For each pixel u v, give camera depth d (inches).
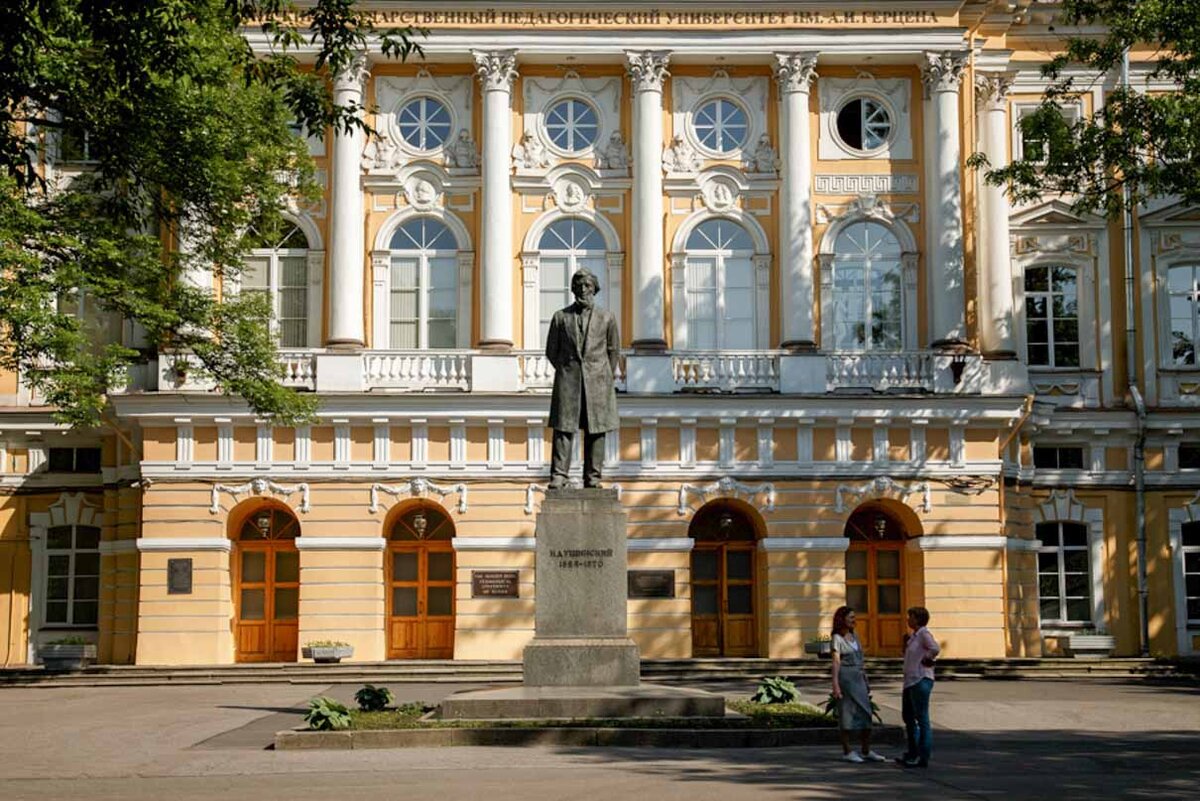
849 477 1457.9
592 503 879.1
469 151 1540.4
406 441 1446.9
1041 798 622.2
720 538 1499.8
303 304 1520.7
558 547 872.9
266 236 1183.6
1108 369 1594.5
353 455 1443.2
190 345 1184.8
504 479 1443.2
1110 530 1578.5
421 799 600.4
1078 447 1593.3
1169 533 1576.0
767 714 832.9
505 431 1450.5
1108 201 1344.7
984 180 1421.0
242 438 1438.2
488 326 1485.0
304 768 707.4
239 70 1072.8
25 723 967.6
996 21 1579.7
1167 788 657.6
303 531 1432.1
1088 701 1101.7
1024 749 816.3
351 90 1505.9
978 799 616.1
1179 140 1221.7
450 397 1435.8
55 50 887.1
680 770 687.1
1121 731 923.4
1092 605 1569.9
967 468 1466.5
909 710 724.7
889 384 1477.6
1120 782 677.3
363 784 647.8
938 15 1526.8
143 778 697.0
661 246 1518.2
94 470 1546.5
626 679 860.6
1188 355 1604.3
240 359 1189.7
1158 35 1300.4
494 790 622.5
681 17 1526.8
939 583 1451.8
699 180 1540.4
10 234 990.4
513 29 1517.0
